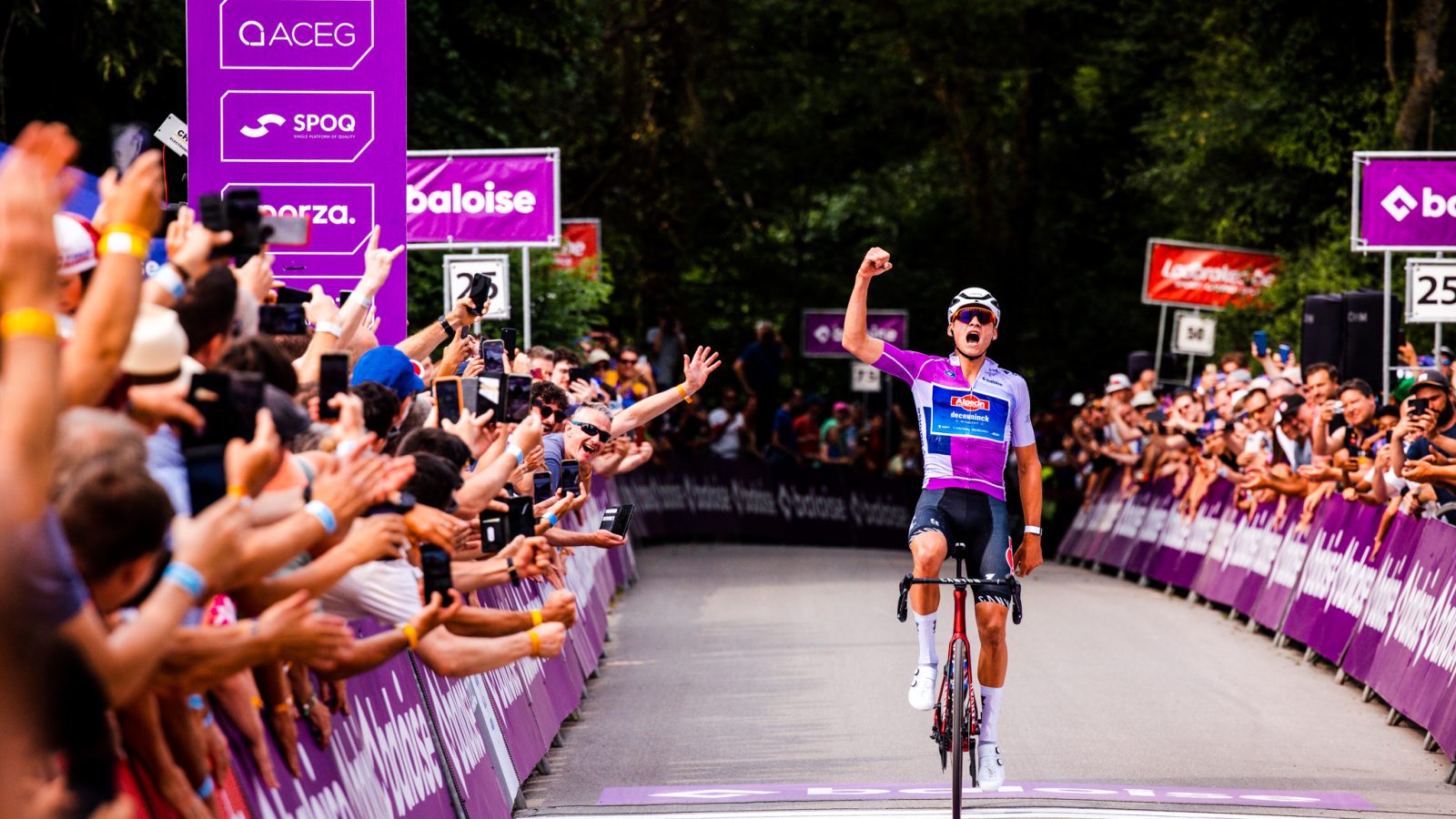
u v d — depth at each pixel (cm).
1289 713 2000
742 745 1775
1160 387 4541
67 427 595
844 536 5325
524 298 2602
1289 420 2675
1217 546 3194
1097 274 7244
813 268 7244
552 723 1775
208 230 813
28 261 510
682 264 6300
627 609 3095
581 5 4206
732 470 4947
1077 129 7231
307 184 1662
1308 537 2577
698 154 6075
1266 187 4838
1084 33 6731
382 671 1116
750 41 6619
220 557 637
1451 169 2817
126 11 2714
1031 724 1880
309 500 829
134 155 1284
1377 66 4503
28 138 541
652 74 5741
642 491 4428
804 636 2686
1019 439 1486
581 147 5675
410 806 1088
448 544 927
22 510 470
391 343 1672
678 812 1420
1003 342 6956
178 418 730
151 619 612
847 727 1884
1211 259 4609
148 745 691
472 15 3738
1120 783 1565
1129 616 3009
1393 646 1997
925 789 1520
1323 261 4428
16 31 2719
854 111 7250
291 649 704
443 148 3694
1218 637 2730
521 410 1257
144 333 709
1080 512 4775
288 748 879
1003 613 1416
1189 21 5716
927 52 6606
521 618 1071
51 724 459
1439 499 2009
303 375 1135
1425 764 1698
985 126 6906
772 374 5372
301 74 1656
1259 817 1403
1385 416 2250
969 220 7275
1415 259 2834
